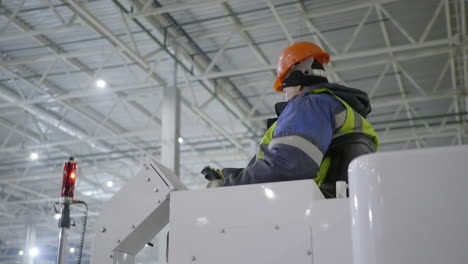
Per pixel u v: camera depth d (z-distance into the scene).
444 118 16.81
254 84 14.59
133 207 2.01
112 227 2.01
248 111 16.70
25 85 15.15
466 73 13.27
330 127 1.99
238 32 12.19
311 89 2.10
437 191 0.86
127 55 13.08
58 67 14.25
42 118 16.77
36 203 25.03
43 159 20.83
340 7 11.16
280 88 2.52
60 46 13.16
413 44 11.24
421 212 0.86
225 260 1.61
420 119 15.67
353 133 2.11
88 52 12.73
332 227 1.52
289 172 1.82
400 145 18.78
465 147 0.86
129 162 21.08
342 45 13.11
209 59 13.51
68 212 2.51
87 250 28.67
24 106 15.56
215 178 2.19
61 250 2.44
